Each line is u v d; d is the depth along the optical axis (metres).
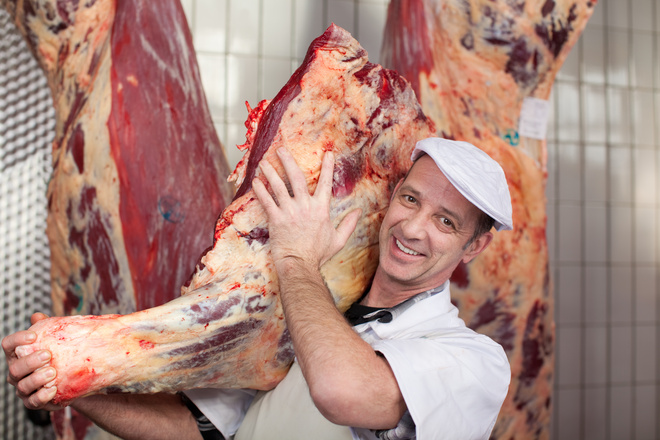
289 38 3.19
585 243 3.64
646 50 3.76
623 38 3.72
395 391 1.08
